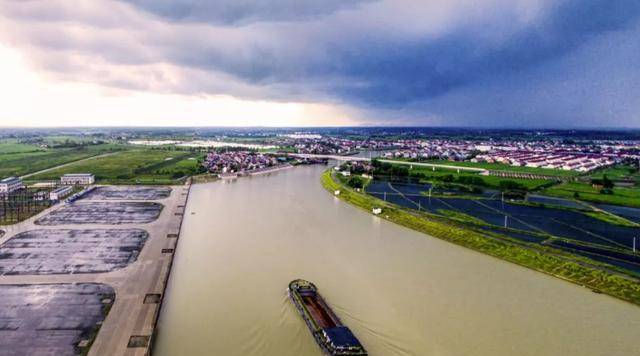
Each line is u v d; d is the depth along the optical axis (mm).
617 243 127000
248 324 78375
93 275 99438
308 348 70688
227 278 99875
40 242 124562
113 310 81812
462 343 72250
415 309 84562
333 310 83125
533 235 134875
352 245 127562
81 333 73188
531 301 88562
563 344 72062
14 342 70062
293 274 102688
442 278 101000
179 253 117812
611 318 81188
